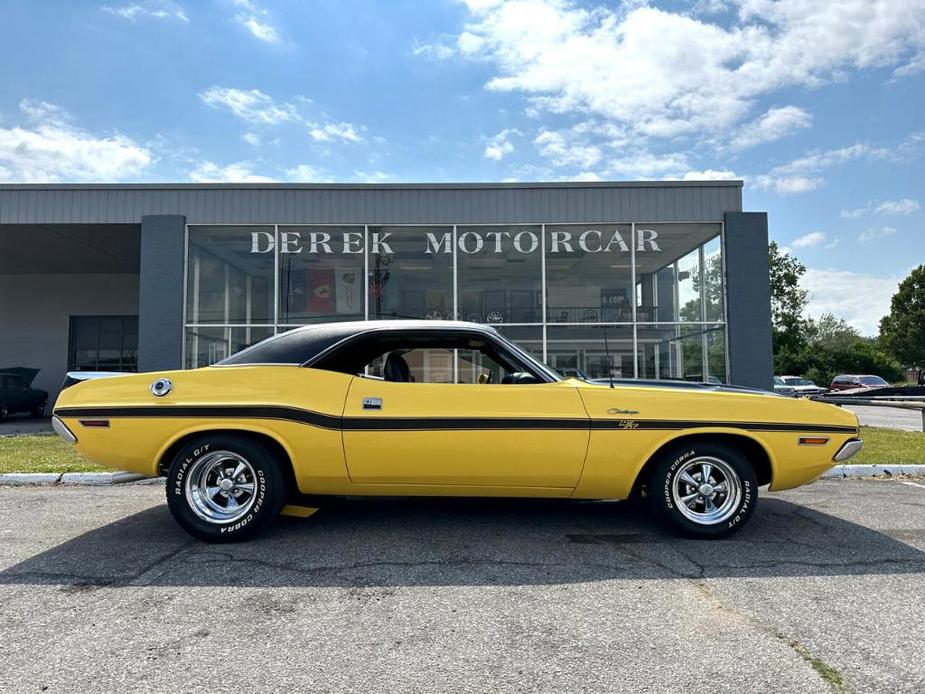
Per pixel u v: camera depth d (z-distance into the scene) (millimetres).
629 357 13016
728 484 4496
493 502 5523
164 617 3143
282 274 13141
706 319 13031
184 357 12961
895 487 6570
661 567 3912
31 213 13117
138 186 13109
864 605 3312
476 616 3160
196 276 13164
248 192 13164
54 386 20859
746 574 3793
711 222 13086
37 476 6773
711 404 4438
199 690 2434
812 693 2420
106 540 4484
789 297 51500
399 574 3771
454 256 13164
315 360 4477
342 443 4320
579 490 4445
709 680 2520
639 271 13141
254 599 3381
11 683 2484
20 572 3809
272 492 4371
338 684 2486
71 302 21109
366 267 13195
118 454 4406
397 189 13188
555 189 13203
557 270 13172
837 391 34312
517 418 4316
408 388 4398
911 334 64750
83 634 2945
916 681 2516
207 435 4445
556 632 2973
